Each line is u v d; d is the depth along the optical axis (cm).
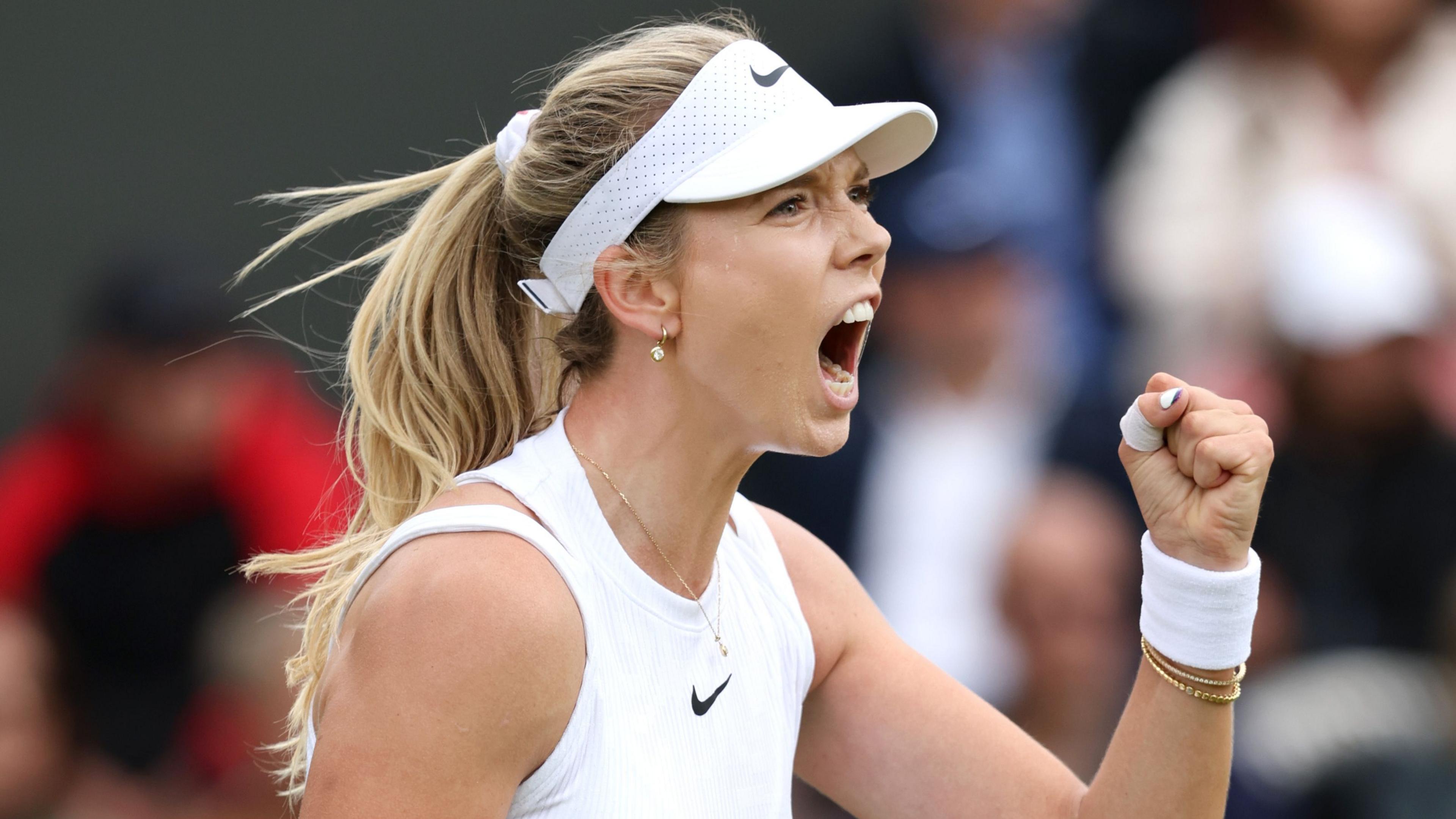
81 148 2014
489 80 2094
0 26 1992
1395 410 1775
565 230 725
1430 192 1953
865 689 809
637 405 727
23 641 1612
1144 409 721
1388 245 1873
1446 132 1961
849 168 719
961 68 1975
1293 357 1830
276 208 2033
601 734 683
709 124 698
